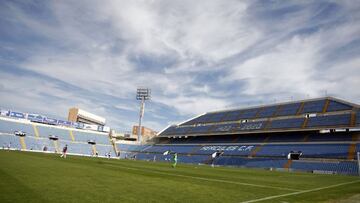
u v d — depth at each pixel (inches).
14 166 764.0
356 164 1854.1
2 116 3312.0
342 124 2287.2
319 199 469.7
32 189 406.0
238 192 526.6
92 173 749.9
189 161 2910.9
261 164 2336.4
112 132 4960.6
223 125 3368.6
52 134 3535.9
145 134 5502.0
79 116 5152.6
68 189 431.8
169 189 516.1
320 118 2544.3
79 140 3718.0
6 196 342.6
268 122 2935.5
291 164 2166.6
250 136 3090.6
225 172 1331.2
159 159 3260.3
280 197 480.1
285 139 2677.2
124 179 650.8
